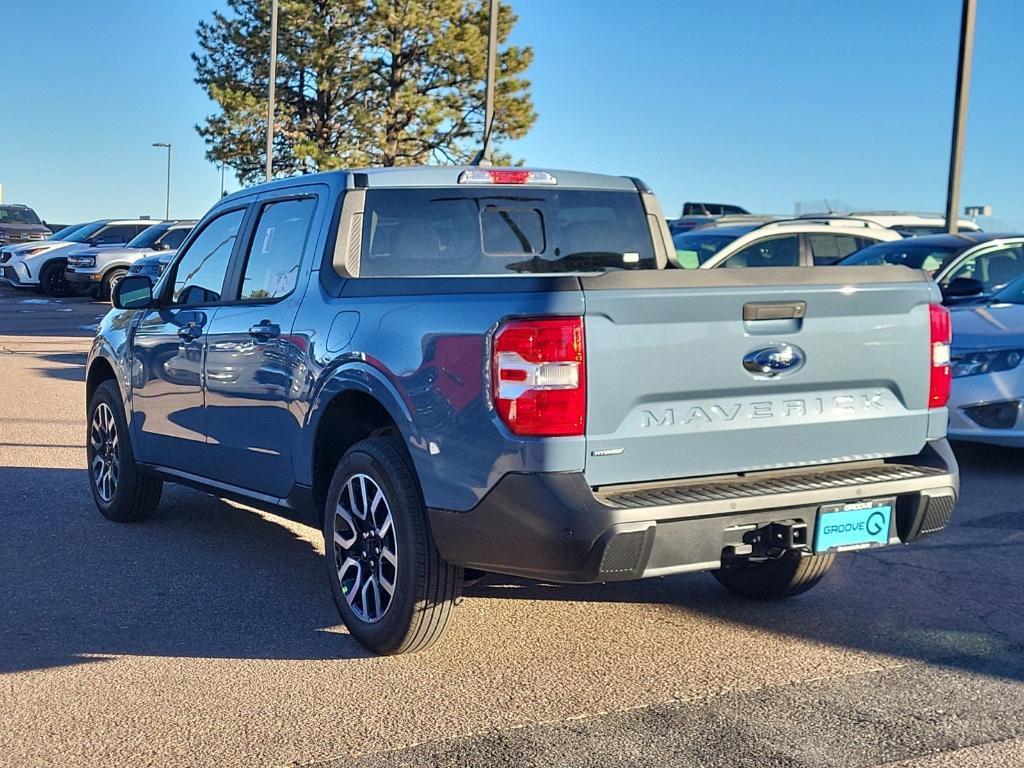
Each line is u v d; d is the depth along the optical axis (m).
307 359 5.13
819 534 4.39
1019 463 8.96
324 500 5.30
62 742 3.95
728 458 4.30
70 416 11.36
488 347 4.12
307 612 5.40
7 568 6.10
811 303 4.38
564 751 3.88
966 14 14.02
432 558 4.53
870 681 4.53
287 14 38.09
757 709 4.24
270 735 4.01
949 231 14.58
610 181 6.06
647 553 4.06
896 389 4.64
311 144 38.81
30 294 31.08
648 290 4.08
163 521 7.23
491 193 5.67
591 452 4.04
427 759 3.81
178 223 28.83
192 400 6.18
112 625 5.19
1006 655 4.82
